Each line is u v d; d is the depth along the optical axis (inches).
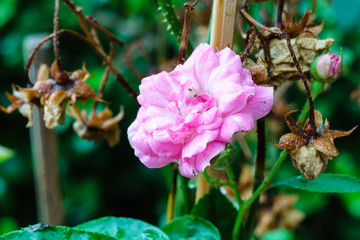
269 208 24.1
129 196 42.7
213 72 13.6
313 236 39.9
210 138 13.3
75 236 15.0
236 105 13.3
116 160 41.5
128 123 36.7
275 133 22.2
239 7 16.3
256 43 15.4
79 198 41.1
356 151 36.6
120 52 34.5
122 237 16.2
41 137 21.8
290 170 33.3
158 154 13.8
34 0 40.7
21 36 40.6
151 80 14.2
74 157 39.7
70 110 17.7
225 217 16.8
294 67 15.0
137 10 33.4
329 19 25.2
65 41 39.1
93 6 33.7
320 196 36.5
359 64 31.2
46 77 17.0
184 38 14.4
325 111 34.3
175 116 13.8
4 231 39.0
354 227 39.4
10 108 16.8
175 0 20.5
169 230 16.8
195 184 18.2
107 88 32.1
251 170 21.5
